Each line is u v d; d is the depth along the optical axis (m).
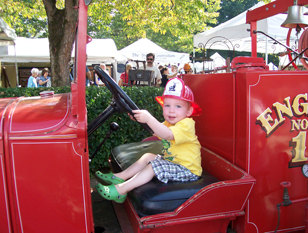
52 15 4.97
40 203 1.31
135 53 11.66
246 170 1.79
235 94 1.87
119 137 3.70
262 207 1.85
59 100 1.68
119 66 13.87
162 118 3.96
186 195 1.66
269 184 1.85
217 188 1.60
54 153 1.30
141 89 3.89
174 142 1.88
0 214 1.28
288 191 1.90
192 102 1.99
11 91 3.80
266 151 1.82
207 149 2.26
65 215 1.34
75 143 1.31
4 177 1.26
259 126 1.78
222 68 3.30
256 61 2.14
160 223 1.58
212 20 12.09
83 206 1.34
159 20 7.68
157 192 1.67
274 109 1.80
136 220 1.69
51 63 5.10
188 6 7.10
